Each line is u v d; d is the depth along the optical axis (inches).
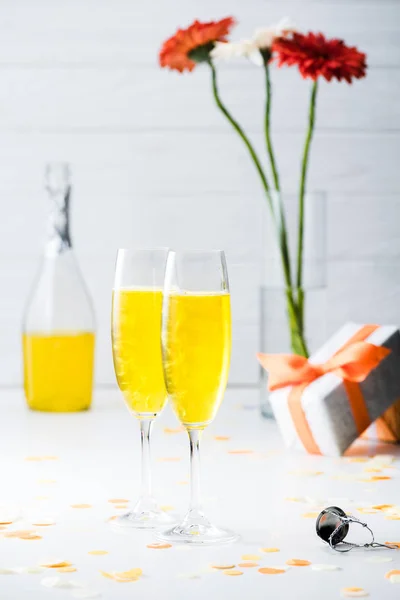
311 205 71.4
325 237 71.7
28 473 60.6
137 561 47.7
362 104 99.1
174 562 47.6
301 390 64.6
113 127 98.7
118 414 76.6
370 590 44.9
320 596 44.4
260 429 71.6
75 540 50.1
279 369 65.7
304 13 98.9
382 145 99.6
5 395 86.9
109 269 99.1
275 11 98.8
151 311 52.4
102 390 89.8
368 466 62.2
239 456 64.4
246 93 98.7
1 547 49.3
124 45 98.2
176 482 58.8
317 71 69.2
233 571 46.6
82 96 98.3
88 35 98.0
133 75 98.5
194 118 98.7
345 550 48.9
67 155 98.7
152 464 62.6
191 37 71.7
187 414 49.9
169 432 71.0
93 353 77.5
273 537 50.5
